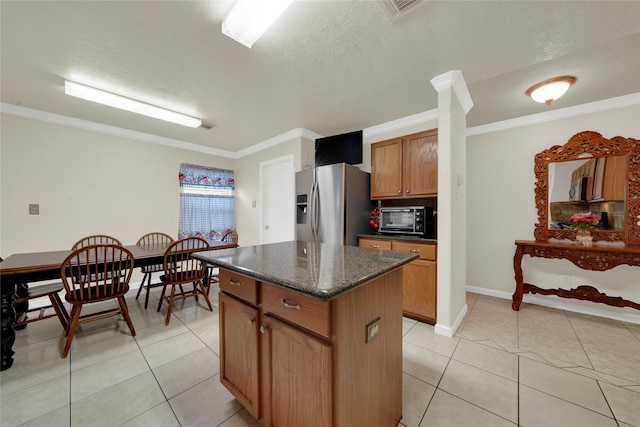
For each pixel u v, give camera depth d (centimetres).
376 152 308
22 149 286
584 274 275
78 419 131
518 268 277
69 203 316
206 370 174
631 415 133
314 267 112
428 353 193
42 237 299
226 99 264
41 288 228
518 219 312
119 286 217
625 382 158
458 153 239
